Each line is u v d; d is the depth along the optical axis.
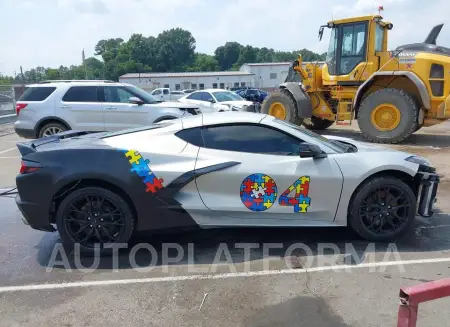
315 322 2.80
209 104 13.66
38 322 2.87
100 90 9.56
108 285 3.39
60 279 3.51
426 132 13.10
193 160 3.90
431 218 4.83
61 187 3.81
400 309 1.68
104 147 3.90
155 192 3.84
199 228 3.98
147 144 3.96
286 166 3.90
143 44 105.19
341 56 11.78
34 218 3.89
